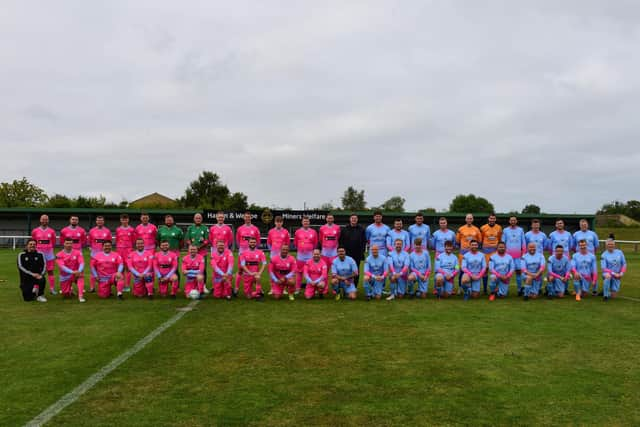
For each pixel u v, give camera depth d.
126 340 6.08
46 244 10.74
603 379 4.68
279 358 5.31
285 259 9.84
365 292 10.00
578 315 8.02
